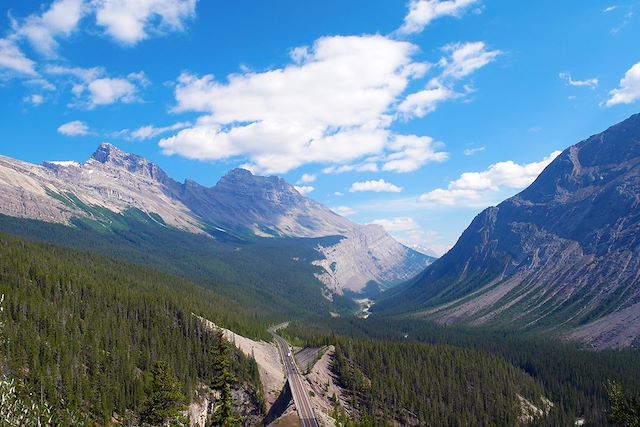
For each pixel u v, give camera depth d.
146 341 166.25
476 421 179.38
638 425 55.16
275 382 172.88
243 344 199.50
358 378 181.50
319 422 119.19
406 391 180.50
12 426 35.97
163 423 75.94
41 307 154.75
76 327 152.88
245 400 155.62
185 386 144.25
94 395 129.00
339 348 198.62
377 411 167.50
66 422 63.75
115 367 142.00
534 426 182.62
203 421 142.12
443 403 184.88
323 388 168.88
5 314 139.50
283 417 123.56
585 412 198.50
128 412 130.12
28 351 128.88
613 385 59.28
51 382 121.88
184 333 183.38
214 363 79.00
